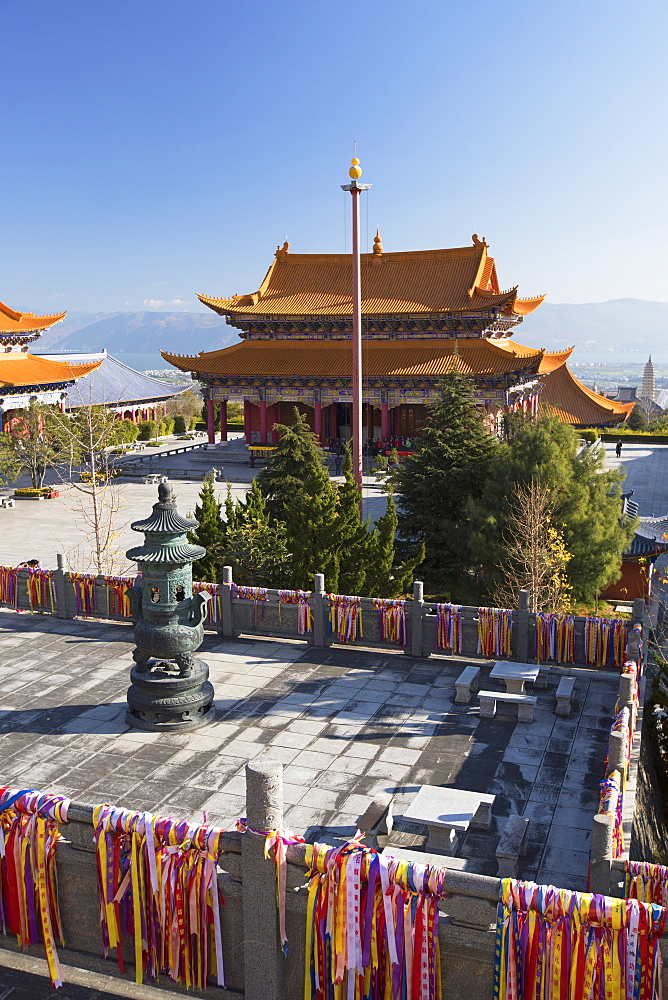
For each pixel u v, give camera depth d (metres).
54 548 49.97
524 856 13.60
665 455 98.75
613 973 8.11
